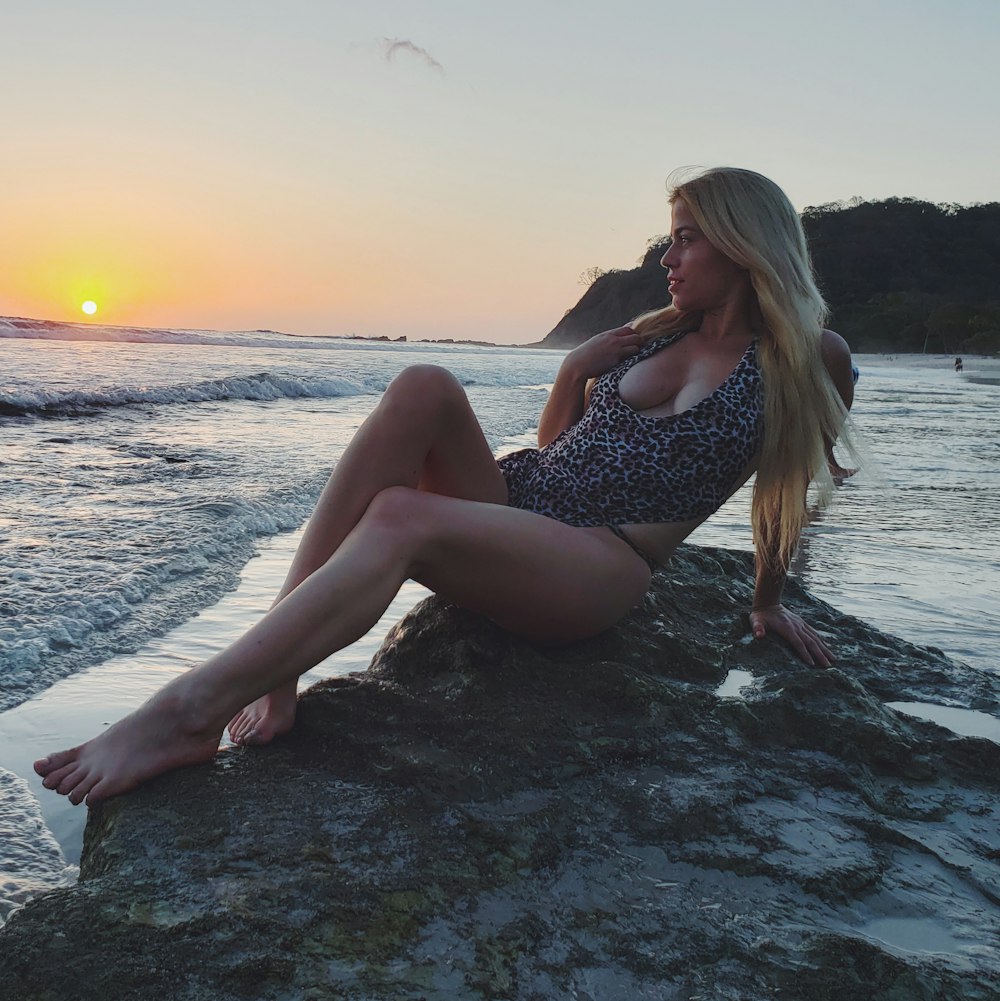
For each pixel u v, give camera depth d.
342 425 11.65
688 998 1.38
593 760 2.04
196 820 1.68
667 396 2.49
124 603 3.75
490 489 2.41
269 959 1.34
